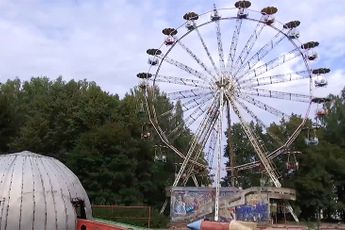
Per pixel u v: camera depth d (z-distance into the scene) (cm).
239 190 7744
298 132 8394
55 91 9794
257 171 10688
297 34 8181
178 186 8619
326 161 10706
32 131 8644
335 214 11156
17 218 3181
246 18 8269
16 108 9356
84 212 3575
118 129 8250
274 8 8100
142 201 8112
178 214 7669
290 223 8244
